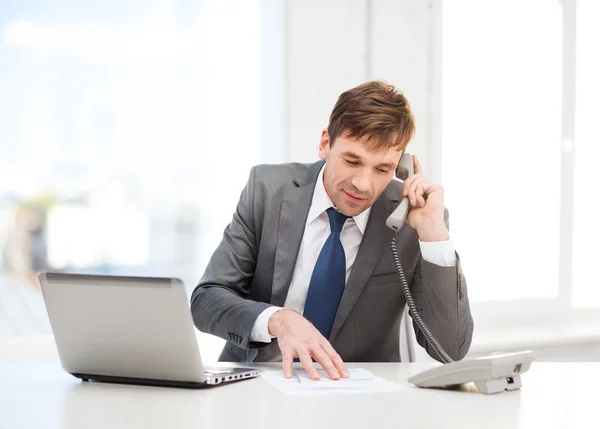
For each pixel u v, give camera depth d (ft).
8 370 5.55
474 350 9.93
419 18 10.36
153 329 4.63
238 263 6.50
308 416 3.97
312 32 9.73
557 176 11.77
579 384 5.03
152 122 9.32
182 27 9.43
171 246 9.45
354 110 5.81
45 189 8.80
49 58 8.76
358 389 4.75
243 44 9.74
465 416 4.00
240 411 4.09
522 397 4.56
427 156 10.46
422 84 10.41
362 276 6.31
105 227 9.11
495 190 11.35
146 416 3.97
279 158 9.72
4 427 3.74
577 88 11.89
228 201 9.70
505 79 11.37
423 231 6.09
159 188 9.37
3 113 8.56
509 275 11.48
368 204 6.07
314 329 5.32
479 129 11.21
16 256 8.68
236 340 5.68
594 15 11.94
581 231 12.00
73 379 5.16
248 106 9.77
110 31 9.06
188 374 4.67
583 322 11.97
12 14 8.55
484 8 11.18
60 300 4.84
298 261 6.49
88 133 8.99
